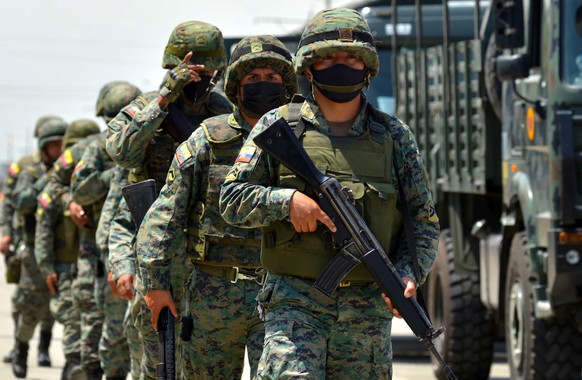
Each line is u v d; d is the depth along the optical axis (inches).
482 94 890.7
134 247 563.5
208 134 502.9
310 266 420.2
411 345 1193.4
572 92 728.3
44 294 1005.8
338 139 426.0
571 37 733.3
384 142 428.1
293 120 428.8
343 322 423.8
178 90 552.1
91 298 791.7
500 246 851.4
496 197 951.0
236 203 426.9
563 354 754.2
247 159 430.9
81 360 797.2
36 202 1002.1
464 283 948.0
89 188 752.3
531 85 771.4
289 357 413.4
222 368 521.0
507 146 824.3
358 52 418.0
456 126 952.3
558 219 723.4
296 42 1245.1
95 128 904.3
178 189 502.3
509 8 736.3
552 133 727.7
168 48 565.0
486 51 898.1
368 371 426.3
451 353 942.4
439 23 1218.0
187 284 522.6
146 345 560.1
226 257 507.5
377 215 423.5
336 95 422.6
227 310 510.6
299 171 418.9
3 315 1429.6
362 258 414.3
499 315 862.5
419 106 1059.9
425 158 1043.9
